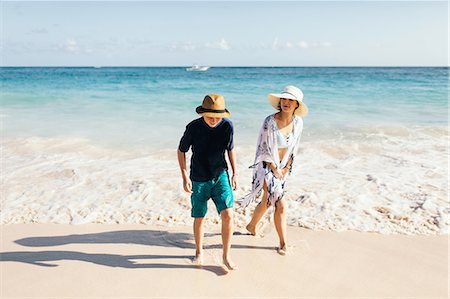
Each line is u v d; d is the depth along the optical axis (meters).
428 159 7.55
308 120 11.64
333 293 3.52
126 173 6.75
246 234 4.66
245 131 10.16
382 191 5.85
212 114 3.60
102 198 5.68
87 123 11.34
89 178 6.50
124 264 3.99
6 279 3.71
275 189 4.08
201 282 3.68
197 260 4.02
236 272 3.85
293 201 5.52
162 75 56.25
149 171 6.87
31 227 4.84
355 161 7.46
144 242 4.47
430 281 3.70
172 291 3.54
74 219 5.04
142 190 5.91
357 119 11.78
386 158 7.64
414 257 4.11
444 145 8.62
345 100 16.86
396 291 3.55
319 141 8.98
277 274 3.82
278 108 4.23
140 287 3.59
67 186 6.15
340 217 5.01
